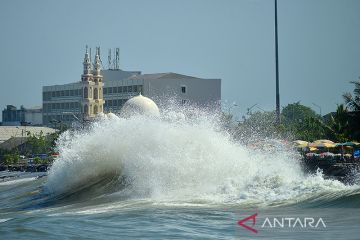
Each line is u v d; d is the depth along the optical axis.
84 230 52.84
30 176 175.50
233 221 54.72
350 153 167.62
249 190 66.44
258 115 165.12
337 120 171.12
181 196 67.50
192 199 65.50
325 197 61.19
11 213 72.44
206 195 66.75
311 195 62.44
